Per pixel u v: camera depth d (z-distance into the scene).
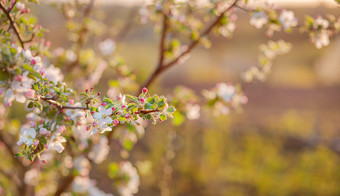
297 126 8.73
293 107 12.09
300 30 2.07
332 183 6.02
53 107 1.44
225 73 17.72
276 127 8.96
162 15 2.43
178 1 2.29
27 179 2.61
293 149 7.53
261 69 2.81
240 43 21.91
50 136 1.33
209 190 6.04
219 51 16.73
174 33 2.63
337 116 10.91
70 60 2.71
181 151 6.47
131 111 1.17
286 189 6.01
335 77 16.80
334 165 6.28
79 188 2.63
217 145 6.69
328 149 6.93
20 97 1.14
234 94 2.55
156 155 5.70
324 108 12.07
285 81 16.62
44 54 1.71
